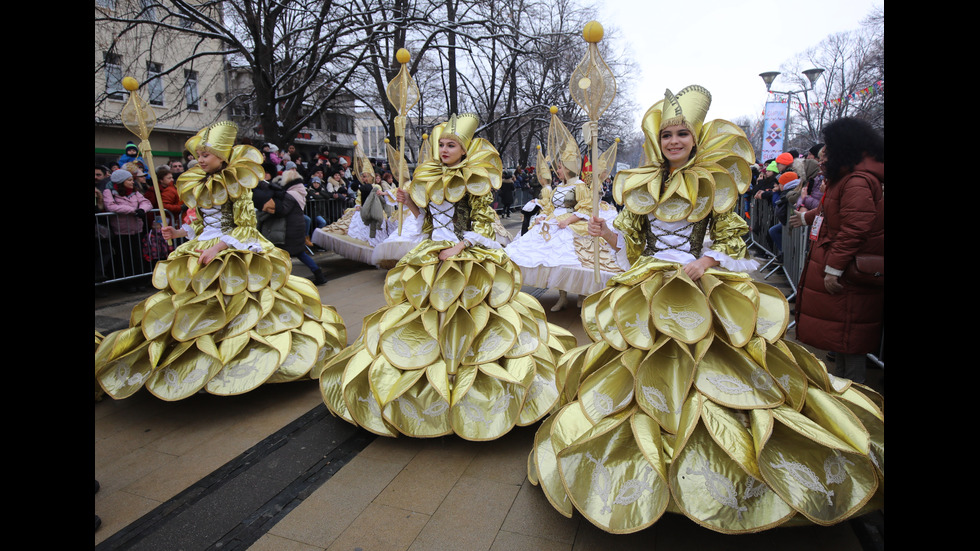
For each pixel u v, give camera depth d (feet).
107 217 19.54
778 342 6.98
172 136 59.57
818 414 6.67
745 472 6.27
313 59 35.68
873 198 9.03
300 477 8.70
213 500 8.09
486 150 10.16
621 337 7.35
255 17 32.53
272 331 11.60
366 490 8.29
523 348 9.96
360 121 113.60
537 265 18.57
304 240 23.11
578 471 6.97
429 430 9.43
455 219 10.27
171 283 11.34
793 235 20.89
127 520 7.62
